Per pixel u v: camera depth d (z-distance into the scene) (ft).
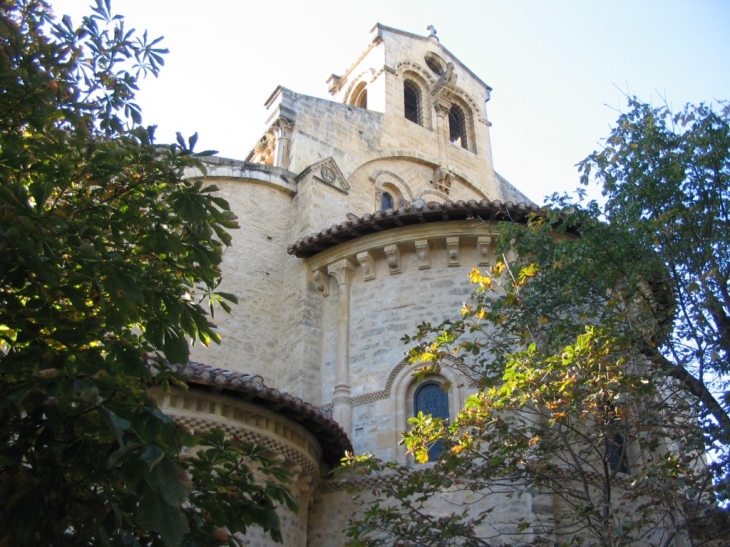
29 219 23.79
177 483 20.62
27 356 23.39
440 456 40.40
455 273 60.08
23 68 28.17
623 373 38.91
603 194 48.06
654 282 45.96
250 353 63.41
